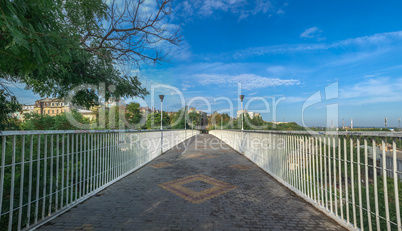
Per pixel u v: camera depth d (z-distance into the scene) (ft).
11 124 12.03
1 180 8.21
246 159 31.76
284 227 9.97
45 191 10.80
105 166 16.99
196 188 16.46
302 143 14.39
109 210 11.96
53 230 9.57
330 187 11.08
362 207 9.32
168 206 12.62
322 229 9.75
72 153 12.66
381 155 8.20
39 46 6.26
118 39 11.71
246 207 12.47
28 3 6.44
